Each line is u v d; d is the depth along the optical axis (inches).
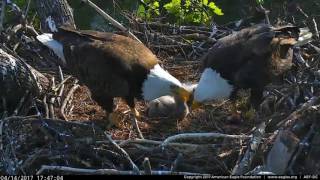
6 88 518.3
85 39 511.2
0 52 526.3
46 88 547.5
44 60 609.3
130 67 493.4
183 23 701.9
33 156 448.1
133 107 518.6
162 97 528.7
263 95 535.2
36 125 476.1
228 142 466.3
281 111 512.1
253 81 498.3
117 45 504.1
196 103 503.5
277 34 511.5
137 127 496.1
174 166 437.4
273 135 464.8
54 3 623.2
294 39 515.8
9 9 703.1
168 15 753.6
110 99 510.3
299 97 516.4
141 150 458.9
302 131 460.4
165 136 502.6
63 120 486.3
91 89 509.7
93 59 497.4
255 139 448.8
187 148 456.4
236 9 798.5
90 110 539.8
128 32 606.5
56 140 464.8
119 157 451.8
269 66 501.4
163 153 457.1
